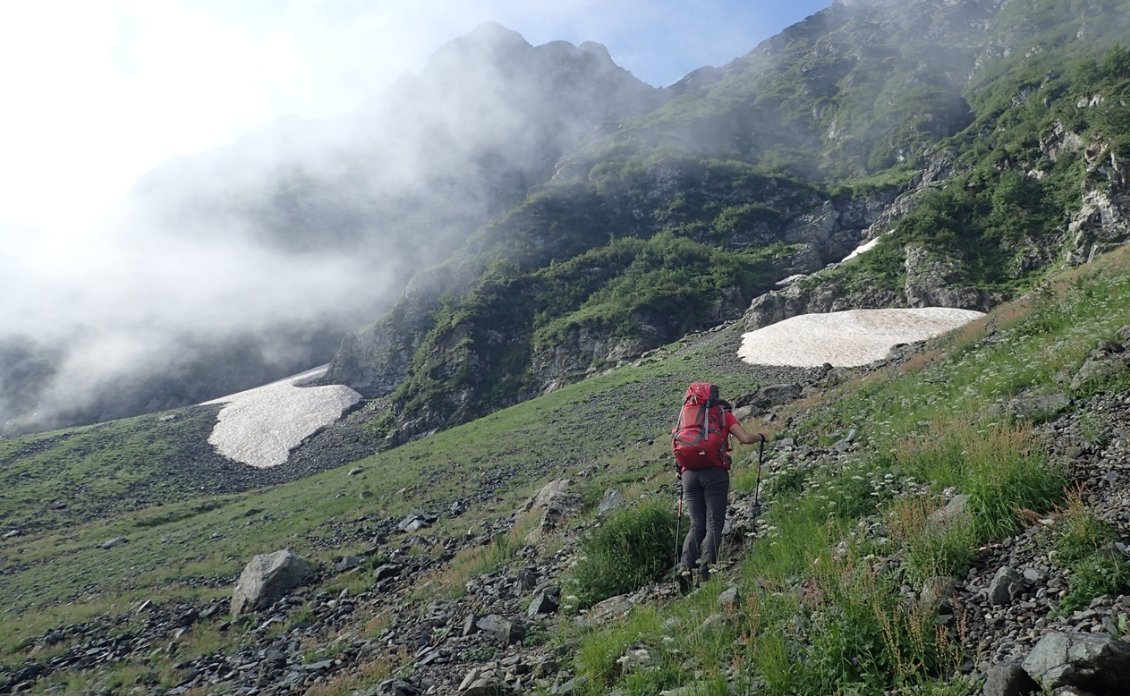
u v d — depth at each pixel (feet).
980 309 240.53
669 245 435.12
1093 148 265.95
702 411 25.64
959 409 32.89
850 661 14.82
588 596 29.58
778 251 458.09
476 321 390.83
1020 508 18.63
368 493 133.69
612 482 72.02
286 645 55.57
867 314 240.12
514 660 25.38
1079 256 240.53
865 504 24.90
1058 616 14.19
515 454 144.46
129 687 54.90
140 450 307.78
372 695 27.99
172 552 118.52
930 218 294.46
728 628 18.75
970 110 570.87
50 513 215.51
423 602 50.29
